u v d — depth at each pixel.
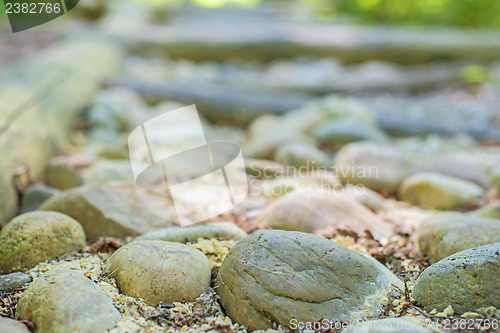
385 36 2.19
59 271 0.75
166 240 0.82
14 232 0.80
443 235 0.82
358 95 1.84
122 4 2.82
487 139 1.38
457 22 2.70
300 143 1.17
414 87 1.89
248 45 2.21
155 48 2.20
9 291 0.75
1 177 0.93
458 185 1.02
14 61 1.85
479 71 1.97
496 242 0.77
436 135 1.40
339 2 3.06
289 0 3.42
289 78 1.96
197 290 0.75
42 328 0.69
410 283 0.77
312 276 0.73
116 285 0.75
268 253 0.73
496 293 0.71
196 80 1.91
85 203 0.88
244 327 0.71
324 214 0.89
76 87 1.42
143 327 0.71
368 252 0.84
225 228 0.84
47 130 1.12
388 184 1.06
